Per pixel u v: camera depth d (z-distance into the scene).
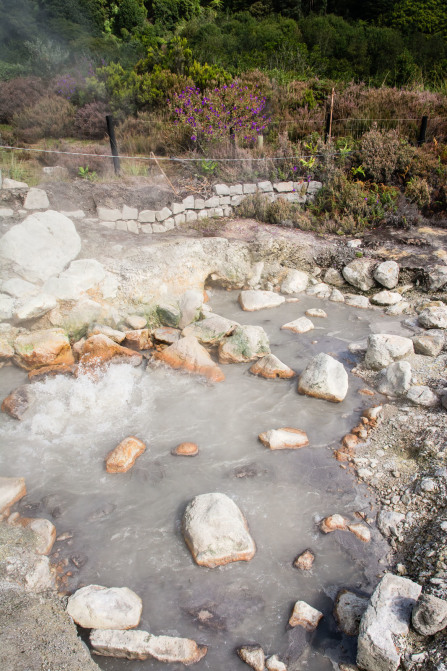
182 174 10.01
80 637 3.30
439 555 3.61
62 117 12.18
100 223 8.44
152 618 3.45
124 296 7.23
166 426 5.27
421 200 9.62
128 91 12.34
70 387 5.77
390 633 3.10
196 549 3.83
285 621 3.44
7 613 3.27
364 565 3.81
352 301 7.91
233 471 4.68
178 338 6.66
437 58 16.67
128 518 4.23
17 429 5.21
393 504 4.27
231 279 8.30
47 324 6.57
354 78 15.44
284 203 9.67
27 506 4.31
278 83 13.30
